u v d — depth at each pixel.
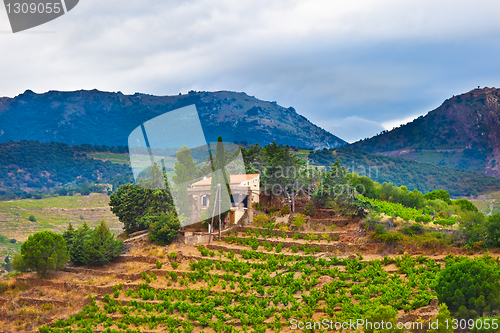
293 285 51.16
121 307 51.66
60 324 49.66
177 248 64.19
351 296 47.72
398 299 44.34
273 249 62.62
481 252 55.84
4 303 55.41
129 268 61.16
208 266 58.62
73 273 61.88
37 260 59.97
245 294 51.31
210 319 47.50
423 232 60.88
